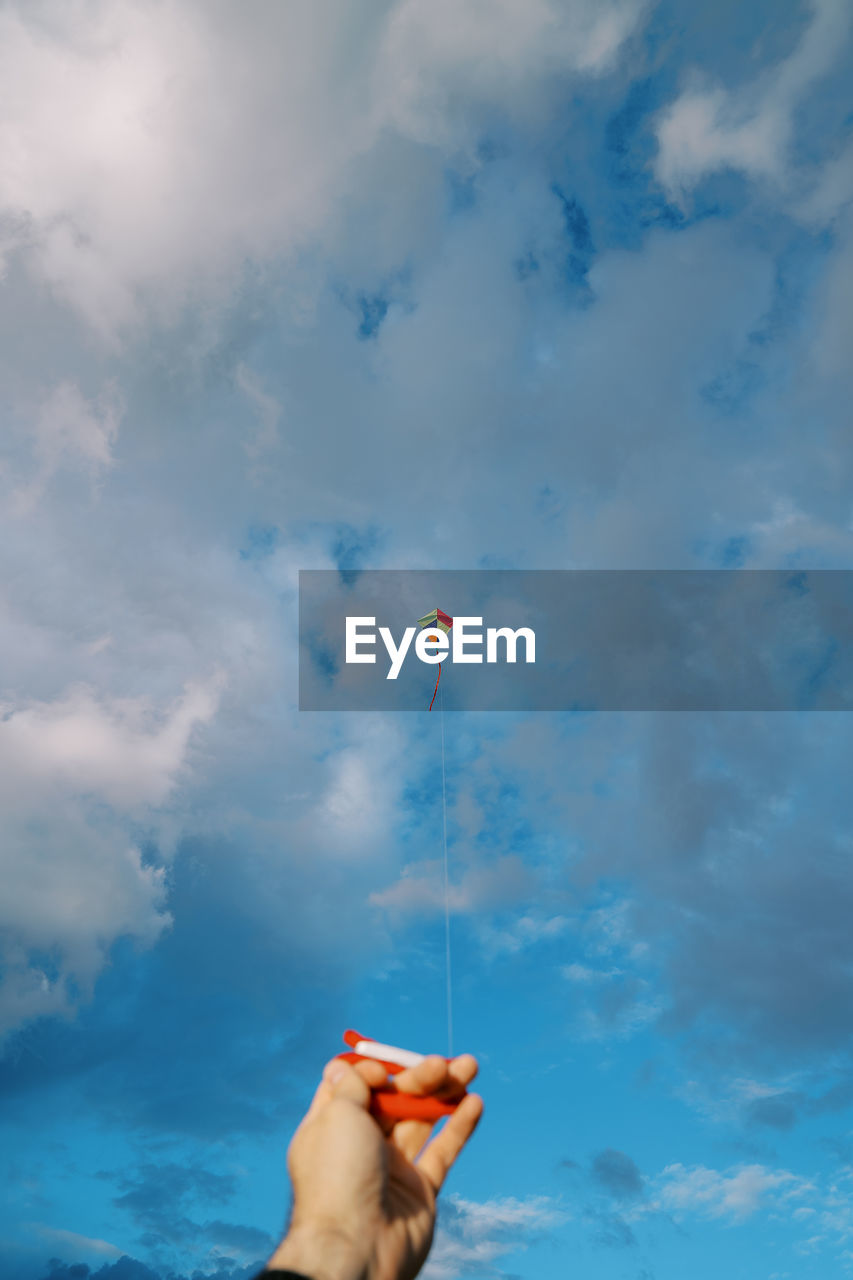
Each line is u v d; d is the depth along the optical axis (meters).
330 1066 1.34
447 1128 1.31
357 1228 1.11
